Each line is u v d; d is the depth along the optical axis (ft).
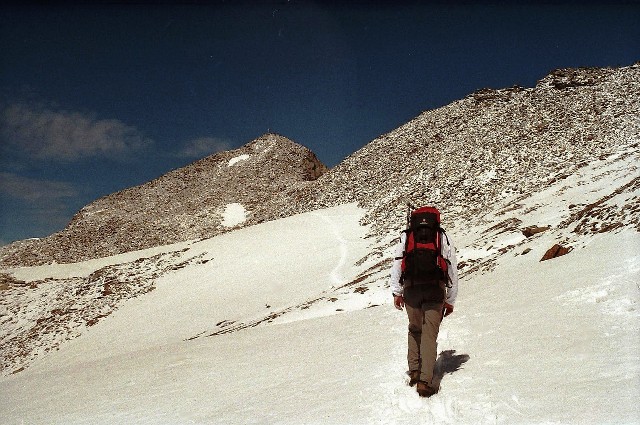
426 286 19.95
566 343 21.35
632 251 34.09
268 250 184.03
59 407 32.55
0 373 134.21
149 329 133.18
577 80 272.31
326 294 100.78
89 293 173.99
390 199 220.64
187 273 175.22
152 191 474.08
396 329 36.22
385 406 18.58
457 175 205.67
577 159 164.96
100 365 52.34
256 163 508.94
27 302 180.75
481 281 49.16
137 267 191.31
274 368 30.94
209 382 30.53
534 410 15.34
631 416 13.43
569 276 34.04
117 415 26.35
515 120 248.93
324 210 242.17
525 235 77.97
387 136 345.31
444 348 25.11
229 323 117.80
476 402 16.97
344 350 32.07
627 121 193.16
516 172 182.19
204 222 401.70
